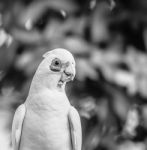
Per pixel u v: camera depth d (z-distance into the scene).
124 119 2.43
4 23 2.44
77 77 2.33
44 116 1.70
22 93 2.41
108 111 2.42
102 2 2.43
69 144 1.72
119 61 2.41
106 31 2.41
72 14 2.42
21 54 2.41
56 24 2.41
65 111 1.71
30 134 1.71
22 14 2.42
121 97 2.42
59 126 1.70
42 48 2.38
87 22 2.41
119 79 2.40
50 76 1.70
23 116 1.71
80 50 2.36
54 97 1.70
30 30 2.43
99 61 2.37
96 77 2.35
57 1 2.39
